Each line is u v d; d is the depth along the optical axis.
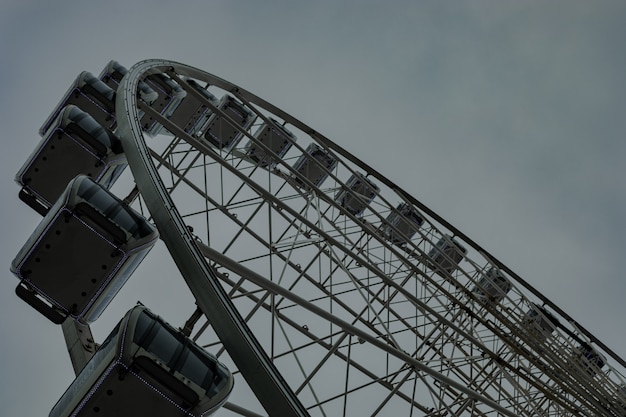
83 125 16.80
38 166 16.67
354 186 40.31
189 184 28.06
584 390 30.25
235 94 29.41
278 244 22.38
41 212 17.02
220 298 11.03
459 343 28.50
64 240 12.88
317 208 24.22
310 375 15.41
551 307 41.03
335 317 15.97
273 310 14.41
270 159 33.91
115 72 27.67
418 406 27.83
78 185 13.16
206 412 10.81
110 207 13.25
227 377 11.30
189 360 10.90
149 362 10.32
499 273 41.09
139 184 13.79
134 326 10.57
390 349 17.12
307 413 10.66
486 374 26.44
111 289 13.48
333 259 23.23
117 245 13.08
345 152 34.41
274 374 10.64
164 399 10.52
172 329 11.24
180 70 25.98
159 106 28.11
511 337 30.25
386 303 26.38
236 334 10.62
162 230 12.35
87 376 10.54
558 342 34.44
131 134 15.55
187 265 11.58
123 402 10.38
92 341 14.38
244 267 14.84
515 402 26.17
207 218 17.22
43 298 13.33
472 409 20.16
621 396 33.78
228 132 33.44
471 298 29.69
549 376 28.91
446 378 18.84
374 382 17.78
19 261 12.86
